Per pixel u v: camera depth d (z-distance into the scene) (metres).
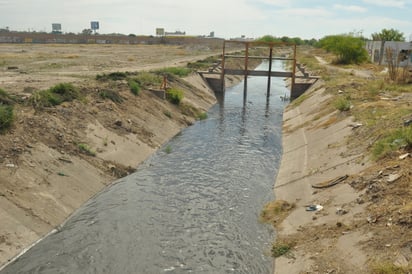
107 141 23.27
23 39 117.44
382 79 40.38
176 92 36.72
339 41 76.25
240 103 47.47
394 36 85.94
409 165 15.07
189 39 160.25
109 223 15.74
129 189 19.31
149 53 94.56
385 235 11.66
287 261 12.88
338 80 42.66
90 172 19.56
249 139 30.02
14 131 18.64
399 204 12.99
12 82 30.27
